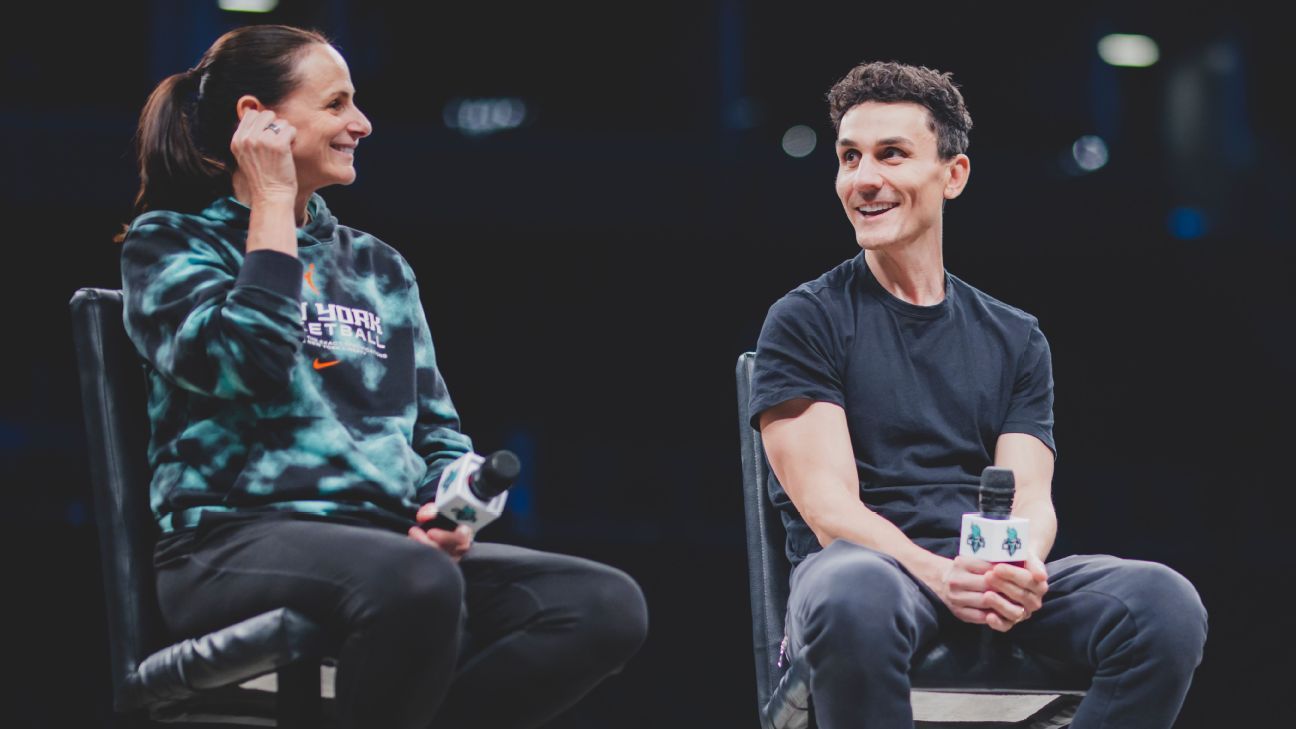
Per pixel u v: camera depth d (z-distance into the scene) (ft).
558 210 68.28
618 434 68.03
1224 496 57.72
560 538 46.32
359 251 13.24
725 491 60.44
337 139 12.68
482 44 69.21
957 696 12.72
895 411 13.67
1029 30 73.00
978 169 72.08
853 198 13.85
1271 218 70.90
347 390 12.46
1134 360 69.36
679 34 71.00
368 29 67.72
